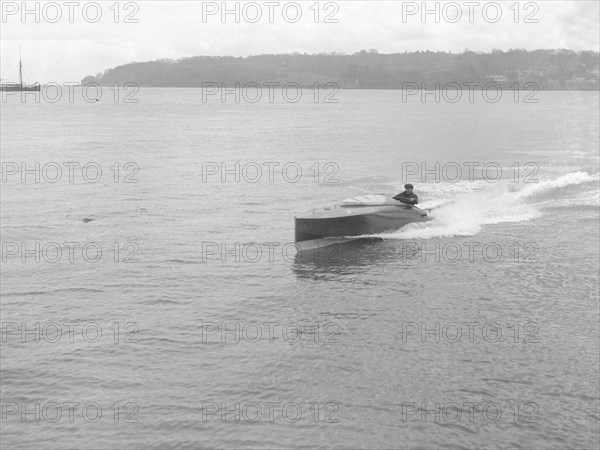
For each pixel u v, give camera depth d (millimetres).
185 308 21062
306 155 58250
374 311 20875
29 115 109938
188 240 28891
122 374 16734
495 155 58000
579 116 116688
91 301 21562
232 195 38688
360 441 14039
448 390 15969
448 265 25453
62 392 15898
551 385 16203
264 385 16203
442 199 36969
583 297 22062
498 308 21094
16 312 20609
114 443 13977
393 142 70000
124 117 107812
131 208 35031
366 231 28797
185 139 72062
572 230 30484
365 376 16625
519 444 13953
